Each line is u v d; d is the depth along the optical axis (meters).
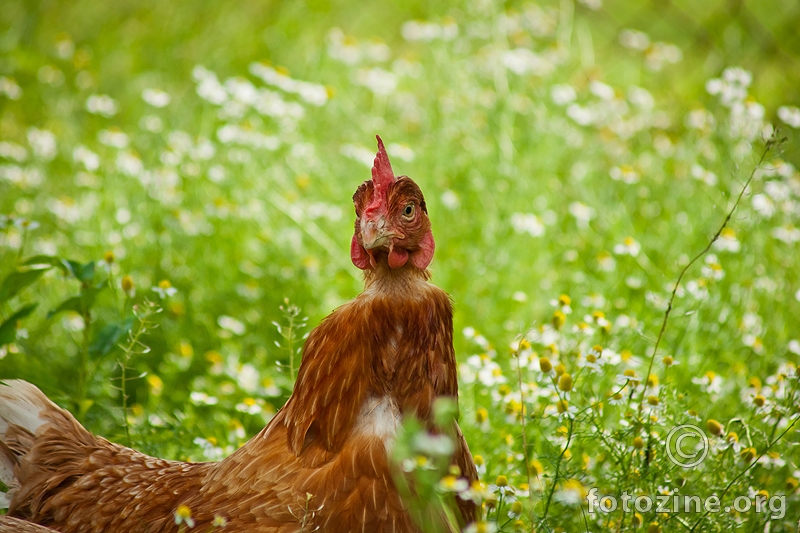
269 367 10.25
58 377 10.13
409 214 6.08
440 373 6.19
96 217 12.43
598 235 12.35
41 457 7.30
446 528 6.03
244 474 6.31
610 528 6.99
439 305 6.22
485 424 8.26
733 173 11.16
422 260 6.19
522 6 18.14
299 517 5.92
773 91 16.42
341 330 6.15
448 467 6.18
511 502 7.56
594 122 14.84
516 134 14.23
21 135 16.12
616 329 9.90
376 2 19.62
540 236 12.11
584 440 7.67
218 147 13.90
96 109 14.99
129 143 15.11
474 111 14.48
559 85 15.02
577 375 7.80
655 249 11.84
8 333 8.23
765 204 10.89
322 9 19.70
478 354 9.73
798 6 17.78
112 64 18.50
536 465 7.09
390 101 16.03
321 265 12.01
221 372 9.87
